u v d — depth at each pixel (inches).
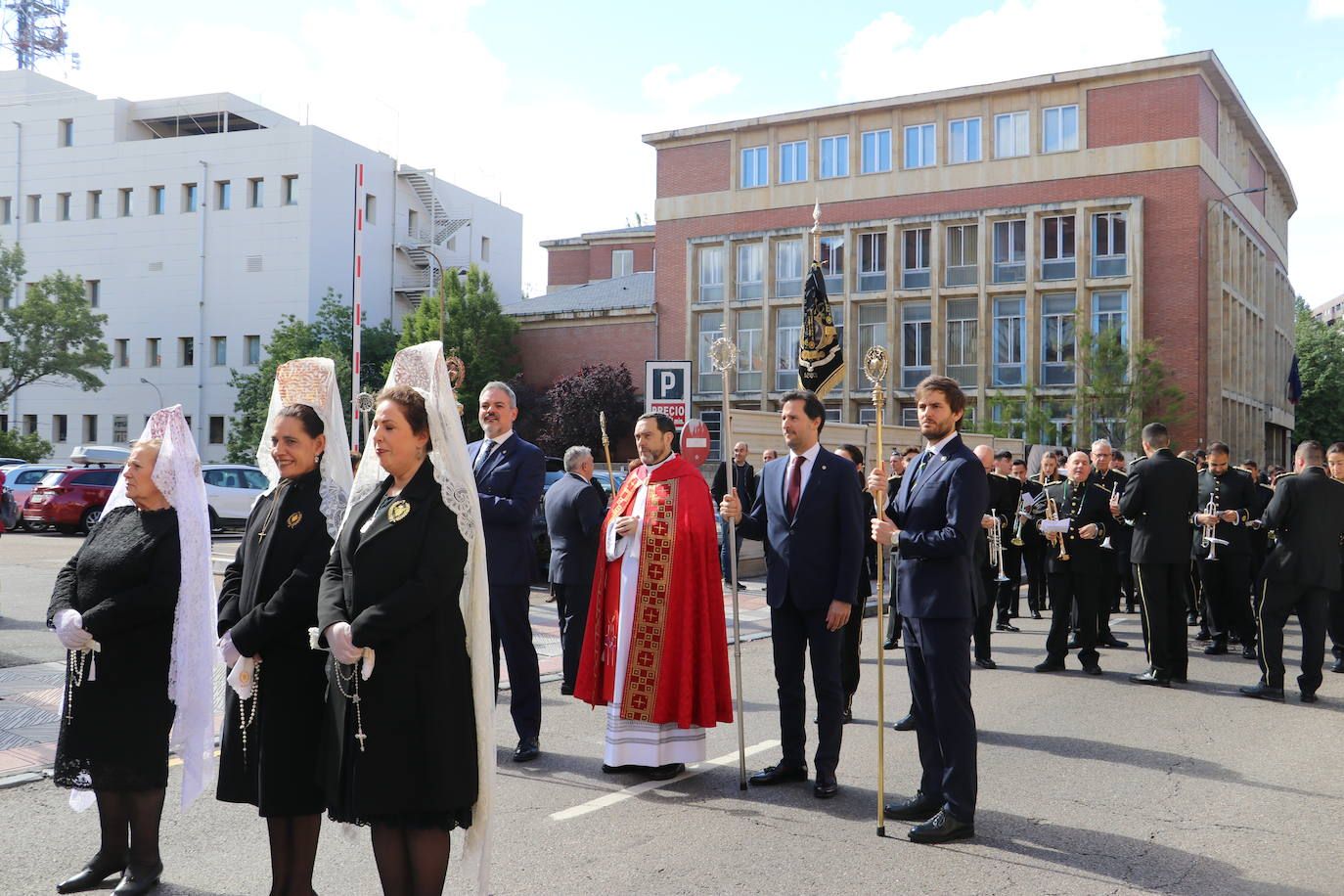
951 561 209.5
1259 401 1723.7
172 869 183.9
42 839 197.0
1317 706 333.7
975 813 221.0
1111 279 1401.3
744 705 335.0
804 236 1605.6
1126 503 374.0
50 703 304.2
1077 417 1343.5
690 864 188.7
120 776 167.3
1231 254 1521.9
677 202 1708.9
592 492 341.1
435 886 138.8
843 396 1569.9
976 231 1498.5
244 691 150.9
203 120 2151.8
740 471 607.8
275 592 155.5
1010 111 1483.8
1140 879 183.0
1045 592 633.6
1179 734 293.9
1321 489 338.3
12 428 2054.6
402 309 2192.4
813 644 235.5
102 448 1141.1
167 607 168.6
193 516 170.2
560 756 266.5
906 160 1550.2
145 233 2082.9
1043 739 287.7
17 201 2164.1
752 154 1660.9
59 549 820.6
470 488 143.7
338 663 138.3
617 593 251.9
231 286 2027.6
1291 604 346.3
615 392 1641.2
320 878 182.7
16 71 2196.1
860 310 1584.6
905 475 226.4
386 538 137.5
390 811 133.9
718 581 250.1
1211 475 450.6
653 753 243.8
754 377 1659.7
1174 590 374.3
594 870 185.2
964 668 207.3
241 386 1862.7
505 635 262.5
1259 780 247.0
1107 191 1411.2
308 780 152.8
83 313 1894.7
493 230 2554.1
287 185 2005.4
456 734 138.6
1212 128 1433.3
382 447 139.9
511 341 1815.9
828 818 216.8
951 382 219.3
